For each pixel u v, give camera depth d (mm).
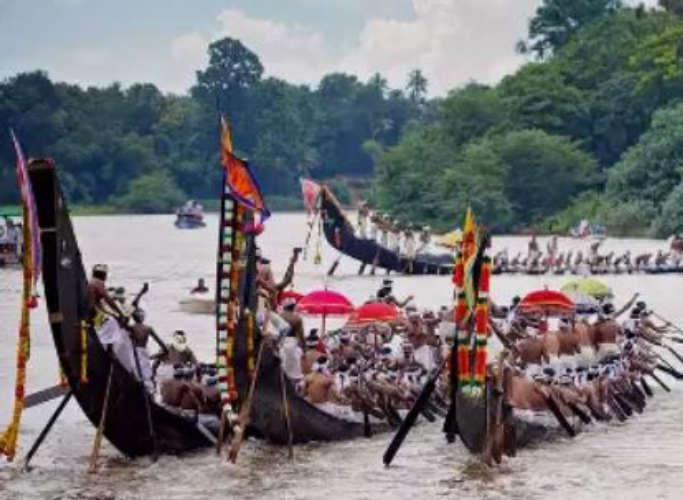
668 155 170000
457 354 34156
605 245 151000
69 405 43250
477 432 34656
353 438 38156
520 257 118562
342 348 40344
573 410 38906
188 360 37219
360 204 115438
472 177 182375
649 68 199625
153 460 34750
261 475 33562
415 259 102750
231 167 33156
